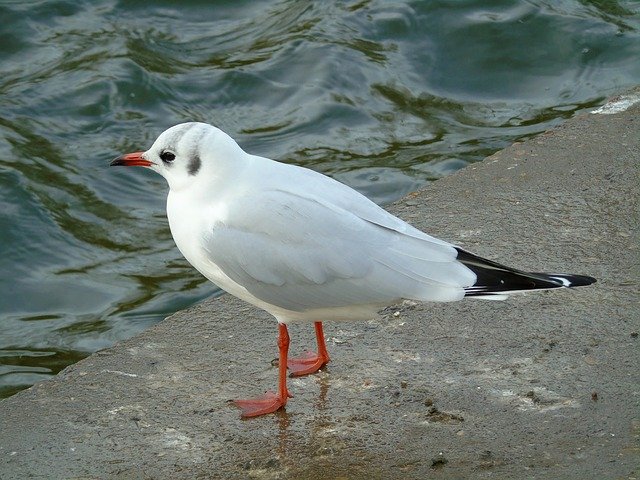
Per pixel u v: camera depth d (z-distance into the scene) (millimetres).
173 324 8312
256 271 6926
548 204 9586
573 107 13352
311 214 6848
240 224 6930
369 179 12414
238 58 14195
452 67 14180
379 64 14148
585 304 8070
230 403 7277
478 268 6824
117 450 6844
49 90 13492
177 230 7227
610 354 7465
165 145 7109
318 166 12555
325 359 7621
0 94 13375
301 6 15273
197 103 13508
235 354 7875
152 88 13602
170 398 7375
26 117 13102
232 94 13688
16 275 10992
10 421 7180
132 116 13258
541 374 7301
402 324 8055
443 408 7039
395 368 7535
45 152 12625
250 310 8469
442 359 7586
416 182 12328
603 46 14328
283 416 7102
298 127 13234
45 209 11812
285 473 6516
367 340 7910
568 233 9086
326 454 6668
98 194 12164
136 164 7301
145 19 14930
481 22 14695
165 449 6832
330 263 6801
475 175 10273
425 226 9352
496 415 6914
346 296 6902
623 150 10477
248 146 12898
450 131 13164
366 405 7156
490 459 6469
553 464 6367
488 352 7609
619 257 8688
